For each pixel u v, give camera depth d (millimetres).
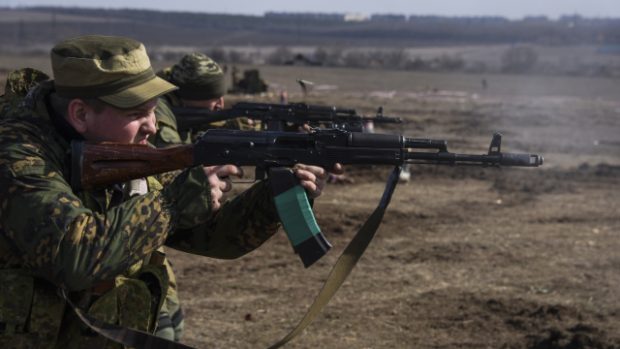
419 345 5711
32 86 2865
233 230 3041
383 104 31141
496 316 6250
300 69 75375
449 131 21297
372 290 6930
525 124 23797
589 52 142625
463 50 163250
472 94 43938
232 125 5852
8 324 2617
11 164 2533
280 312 6367
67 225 2461
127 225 2518
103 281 2682
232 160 2746
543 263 7883
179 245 3115
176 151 2711
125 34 181125
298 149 2781
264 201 2965
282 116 6047
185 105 5406
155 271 3002
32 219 2469
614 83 62688
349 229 8906
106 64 2615
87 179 2668
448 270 7570
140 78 2676
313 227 2689
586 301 6664
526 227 9383
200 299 6645
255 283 7078
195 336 5832
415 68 86750
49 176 2547
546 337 5770
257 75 33562
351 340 5797
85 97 2629
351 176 12273
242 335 5883
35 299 2645
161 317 3529
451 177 12641
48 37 155750
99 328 2617
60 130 2719
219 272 7355
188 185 2637
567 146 18266
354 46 185625
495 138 2898
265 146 2764
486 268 7656
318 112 6059
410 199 10797
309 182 2777
